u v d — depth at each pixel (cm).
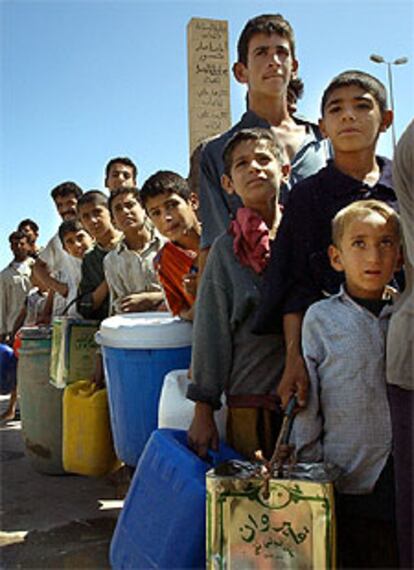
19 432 502
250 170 215
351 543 176
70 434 308
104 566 247
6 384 557
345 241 175
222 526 156
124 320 275
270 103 263
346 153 201
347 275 177
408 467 157
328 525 150
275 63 255
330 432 175
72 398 309
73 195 486
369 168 206
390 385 163
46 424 364
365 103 199
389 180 203
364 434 171
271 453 209
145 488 197
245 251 210
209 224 251
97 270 369
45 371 362
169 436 204
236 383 213
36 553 261
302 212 198
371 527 177
